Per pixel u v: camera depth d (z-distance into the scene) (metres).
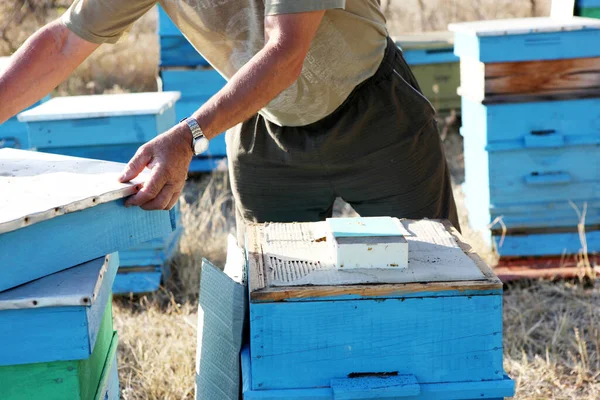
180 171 1.68
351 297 1.53
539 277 3.61
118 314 3.49
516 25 3.55
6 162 1.88
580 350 2.90
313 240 1.81
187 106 5.07
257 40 2.06
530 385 2.79
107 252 1.62
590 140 3.57
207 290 1.82
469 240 3.87
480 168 3.78
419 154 2.32
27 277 1.48
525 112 3.56
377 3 2.19
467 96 3.80
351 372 1.56
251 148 2.36
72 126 3.52
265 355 1.54
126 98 3.96
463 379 1.58
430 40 5.92
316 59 2.06
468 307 1.55
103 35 2.05
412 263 1.65
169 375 2.84
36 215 1.43
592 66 3.49
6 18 7.65
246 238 1.84
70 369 1.48
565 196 3.66
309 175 2.36
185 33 2.17
